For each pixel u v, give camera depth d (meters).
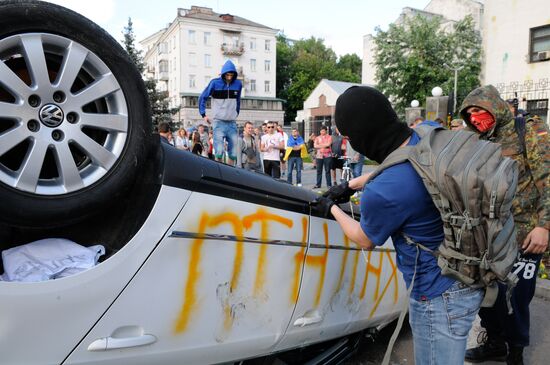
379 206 2.05
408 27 30.34
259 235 2.30
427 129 2.22
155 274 1.93
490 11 20.61
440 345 2.13
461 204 1.94
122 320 1.85
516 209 3.19
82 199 1.76
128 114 1.88
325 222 2.71
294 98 85.56
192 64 71.44
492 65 20.69
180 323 2.01
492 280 2.09
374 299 3.17
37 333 1.67
